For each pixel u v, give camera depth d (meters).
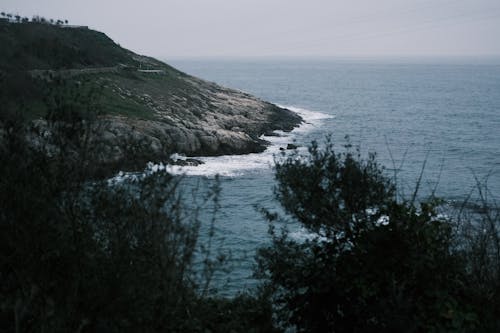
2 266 6.23
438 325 6.83
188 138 51.22
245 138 55.84
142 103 62.19
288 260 8.32
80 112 6.88
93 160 6.64
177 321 6.65
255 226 29.53
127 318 5.95
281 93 154.50
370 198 7.95
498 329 6.67
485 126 85.81
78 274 6.08
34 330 5.73
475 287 7.13
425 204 7.72
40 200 6.22
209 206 30.39
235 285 18.69
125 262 6.15
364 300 7.41
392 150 61.50
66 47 74.38
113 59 86.31
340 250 7.92
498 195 37.75
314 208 8.02
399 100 133.88
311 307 7.95
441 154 59.22
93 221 6.43
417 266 7.11
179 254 6.72
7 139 6.53
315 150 8.52
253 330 7.86
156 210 6.52
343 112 103.56
